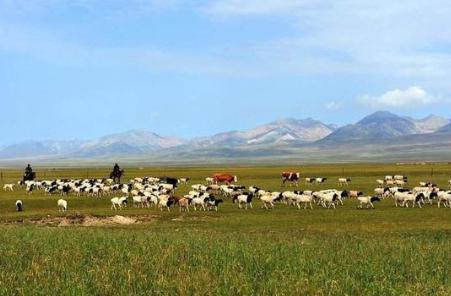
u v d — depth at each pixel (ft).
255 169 545.03
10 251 83.82
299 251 87.92
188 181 362.94
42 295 56.24
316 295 57.16
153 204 214.07
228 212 184.24
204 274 66.64
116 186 263.90
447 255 86.69
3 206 213.25
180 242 97.40
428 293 59.00
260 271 70.18
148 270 70.38
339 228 141.28
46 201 226.38
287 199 213.25
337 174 400.67
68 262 76.64
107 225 162.81
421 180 323.57
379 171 420.77
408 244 100.22
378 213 172.45
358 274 68.64
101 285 60.39
